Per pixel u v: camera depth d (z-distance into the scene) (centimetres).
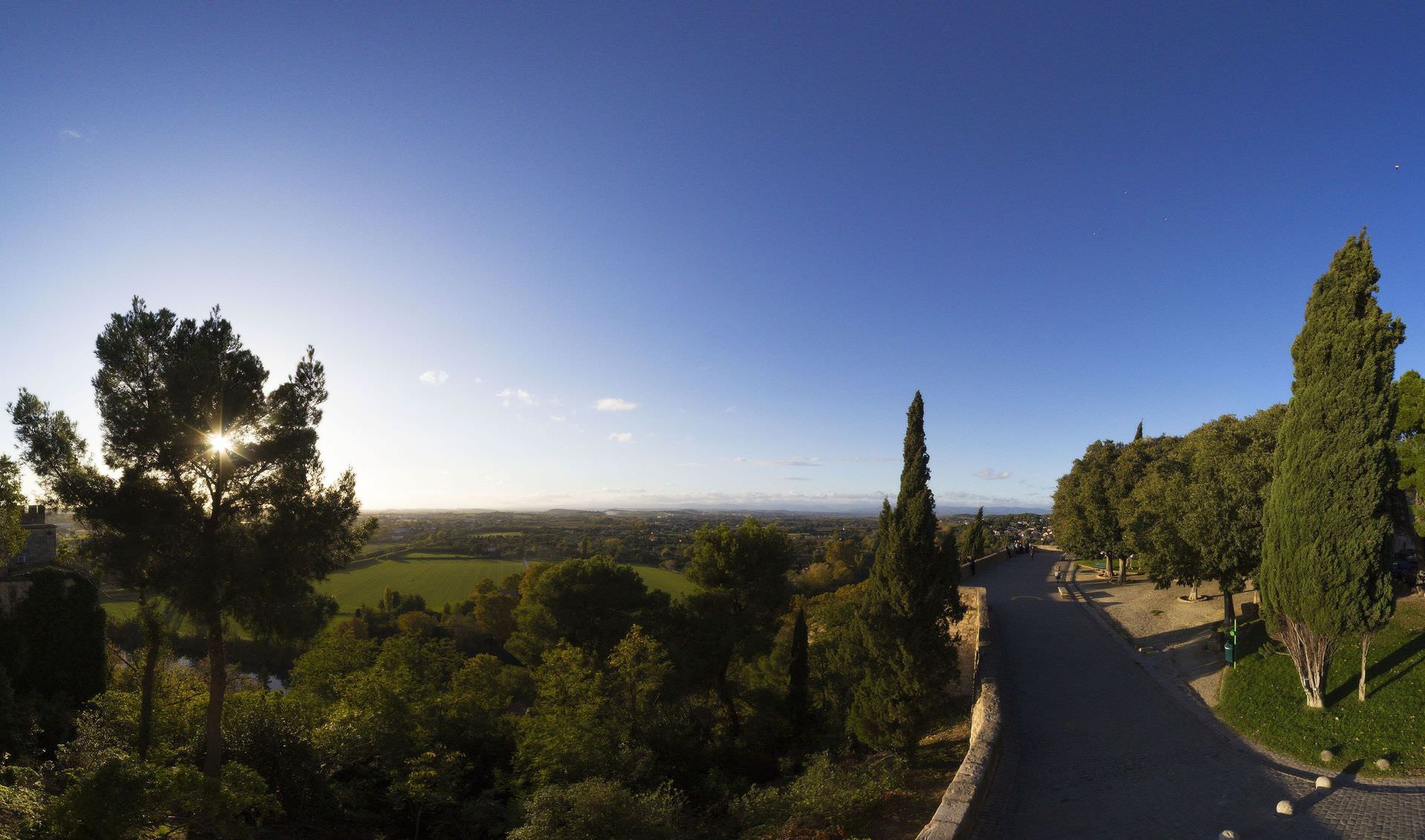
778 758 2531
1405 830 991
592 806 1310
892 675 1664
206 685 2347
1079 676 2019
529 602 3694
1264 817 1065
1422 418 2081
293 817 1791
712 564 3128
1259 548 2028
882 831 1144
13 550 2536
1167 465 3288
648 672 2431
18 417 1616
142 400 1700
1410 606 2027
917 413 1794
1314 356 1583
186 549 1700
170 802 1106
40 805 1042
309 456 1845
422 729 2077
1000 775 1298
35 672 2006
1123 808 1123
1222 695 1745
